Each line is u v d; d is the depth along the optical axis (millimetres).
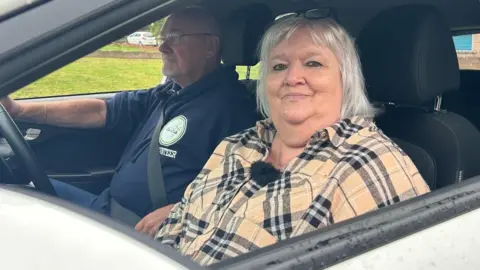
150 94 2795
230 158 1955
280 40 1877
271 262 983
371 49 2148
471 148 2016
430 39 1997
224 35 2584
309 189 1632
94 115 2762
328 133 1710
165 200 2309
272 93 1881
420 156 2039
